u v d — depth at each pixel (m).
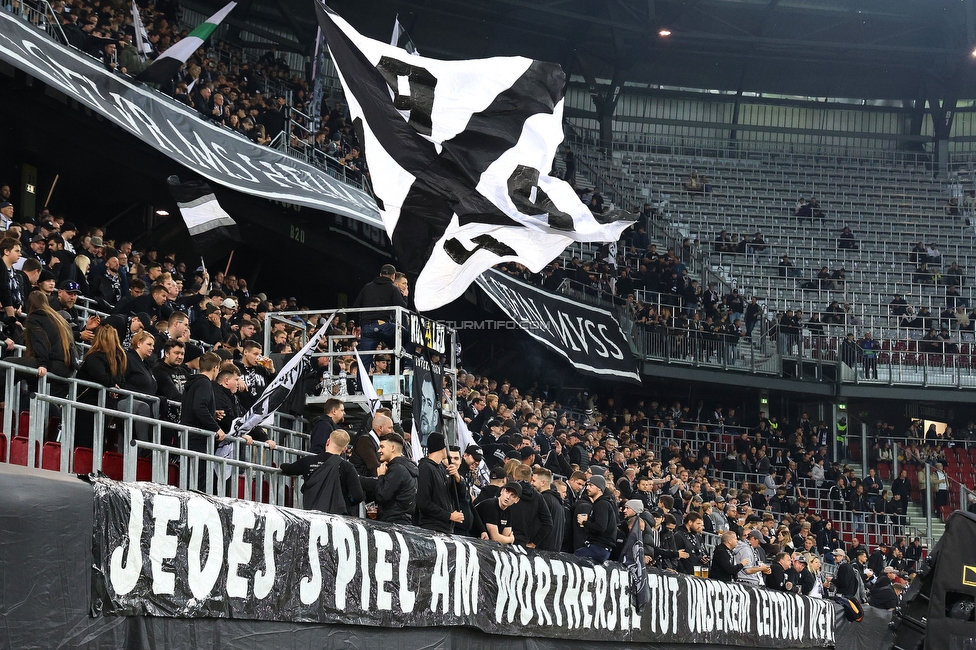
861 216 40.44
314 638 8.45
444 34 37.47
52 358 8.12
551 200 12.23
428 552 9.87
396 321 11.81
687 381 32.28
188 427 9.27
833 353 34.19
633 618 13.66
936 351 35.31
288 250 23.88
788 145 43.00
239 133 20.22
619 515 15.01
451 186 11.82
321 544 8.60
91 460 8.70
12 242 9.70
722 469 30.75
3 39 14.59
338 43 11.55
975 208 41.03
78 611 6.50
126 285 14.01
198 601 7.38
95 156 19.00
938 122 43.06
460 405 16.61
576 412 28.75
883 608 22.45
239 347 12.95
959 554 8.14
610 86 41.00
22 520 6.23
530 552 11.63
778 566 19.44
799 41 38.72
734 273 37.56
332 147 25.36
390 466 9.94
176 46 17.73
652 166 40.69
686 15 39.62
